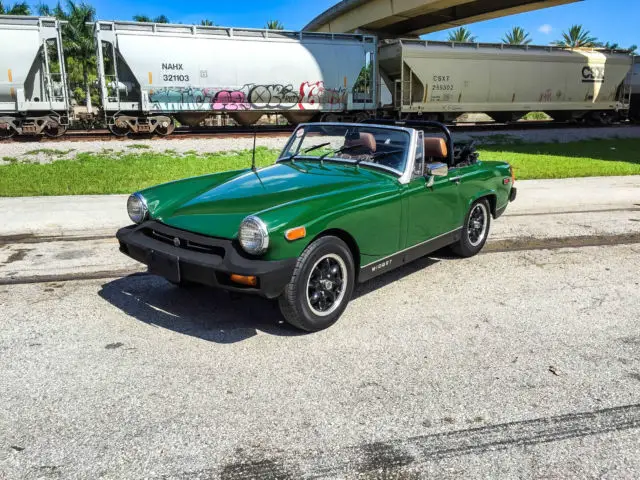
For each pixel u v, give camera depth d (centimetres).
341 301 410
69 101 1875
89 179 1117
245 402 306
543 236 715
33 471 246
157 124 1947
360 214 405
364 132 492
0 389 317
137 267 558
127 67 1916
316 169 476
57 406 299
